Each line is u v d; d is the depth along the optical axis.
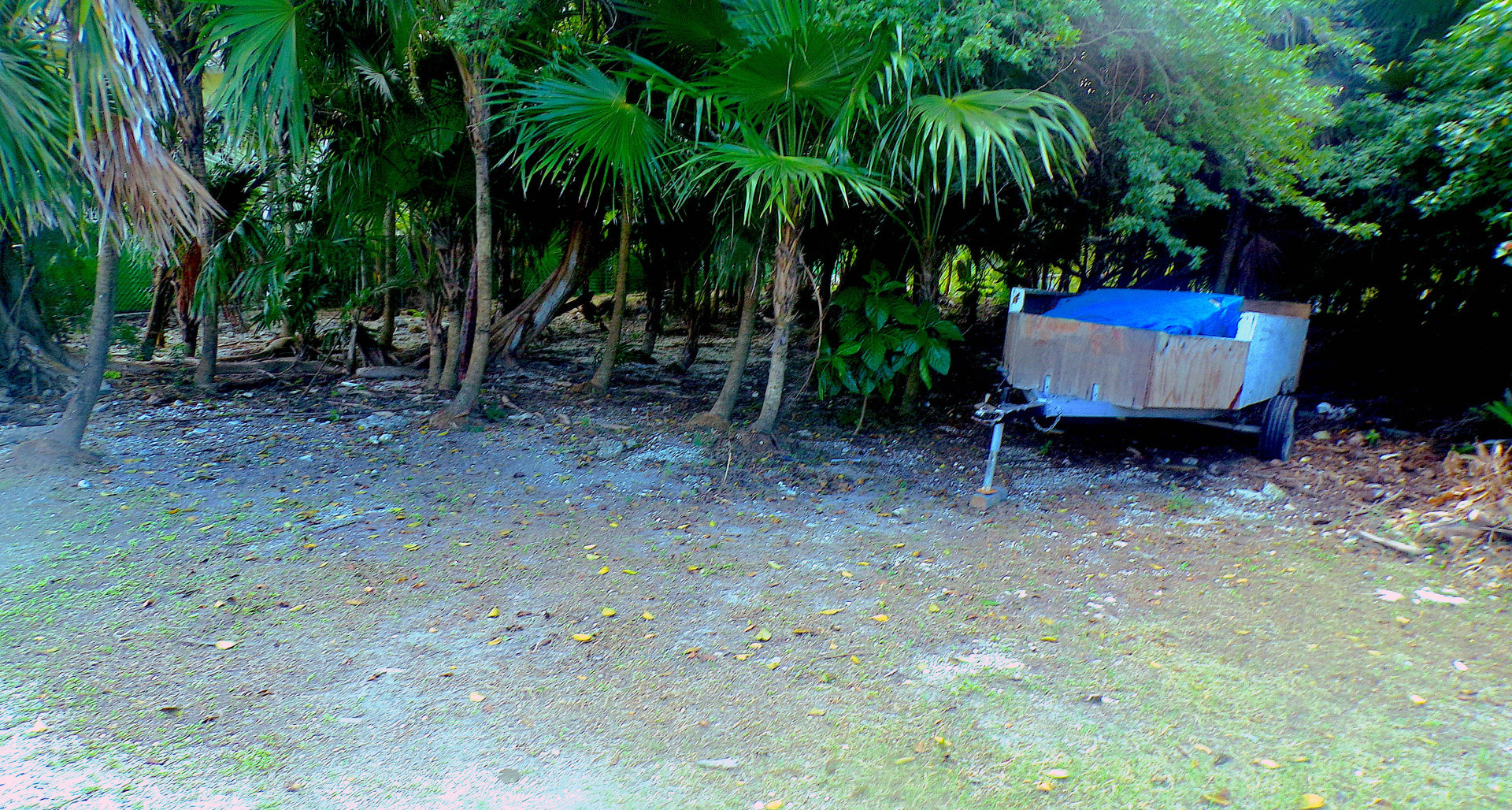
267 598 4.10
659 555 4.87
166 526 4.94
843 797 2.78
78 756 2.86
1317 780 2.91
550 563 4.69
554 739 3.07
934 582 4.60
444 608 4.08
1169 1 5.49
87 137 4.82
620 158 5.95
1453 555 5.01
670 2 6.01
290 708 3.20
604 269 12.91
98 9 4.42
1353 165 7.19
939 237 7.99
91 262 8.54
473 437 7.08
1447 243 7.82
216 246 8.26
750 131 5.83
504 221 9.29
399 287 8.98
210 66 9.23
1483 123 5.67
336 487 5.79
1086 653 3.81
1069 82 6.44
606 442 6.98
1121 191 7.24
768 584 4.52
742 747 3.05
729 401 7.55
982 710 3.33
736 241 7.51
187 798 2.68
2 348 7.73
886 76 5.45
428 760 2.92
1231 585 4.62
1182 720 3.28
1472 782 2.90
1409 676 3.63
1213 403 6.01
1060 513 5.82
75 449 5.89
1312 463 6.99
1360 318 10.23
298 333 10.38
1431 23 7.45
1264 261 9.02
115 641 3.63
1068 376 6.20
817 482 6.36
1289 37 6.90
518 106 6.39
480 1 6.12
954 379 10.13
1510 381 8.17
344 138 7.95
